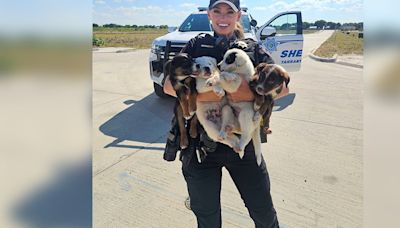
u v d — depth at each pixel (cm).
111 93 696
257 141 157
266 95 141
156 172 331
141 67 1111
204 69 136
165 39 588
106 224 249
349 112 548
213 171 171
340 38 3091
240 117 144
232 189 297
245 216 259
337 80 854
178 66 138
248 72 142
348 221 251
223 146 163
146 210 267
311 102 616
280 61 733
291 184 307
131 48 2011
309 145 402
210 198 174
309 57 1498
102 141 416
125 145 402
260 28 729
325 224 249
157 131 455
